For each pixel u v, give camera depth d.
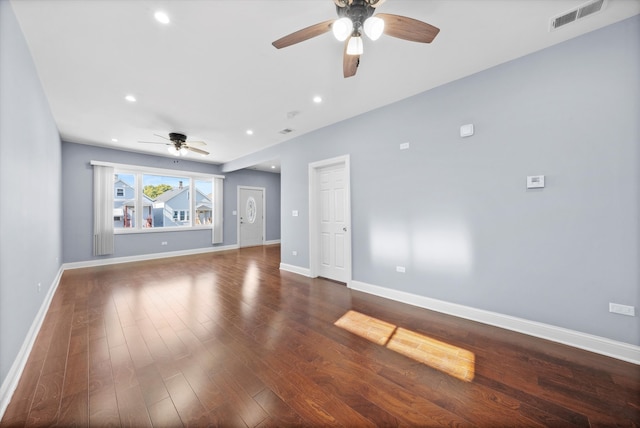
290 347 2.05
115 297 3.25
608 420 1.32
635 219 1.82
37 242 2.44
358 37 1.57
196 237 6.72
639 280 1.80
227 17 1.75
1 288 1.47
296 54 2.19
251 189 7.97
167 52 2.14
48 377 1.67
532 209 2.21
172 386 1.59
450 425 1.30
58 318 2.60
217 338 2.20
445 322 2.50
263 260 5.78
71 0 1.57
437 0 1.65
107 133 4.31
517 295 2.30
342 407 1.42
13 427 1.29
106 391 1.54
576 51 2.01
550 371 1.72
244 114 3.51
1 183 1.49
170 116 3.56
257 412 1.39
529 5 1.69
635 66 1.80
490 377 1.67
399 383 1.62
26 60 1.97
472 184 2.54
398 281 3.12
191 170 6.59
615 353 1.86
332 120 3.78
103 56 2.18
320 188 4.32
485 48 2.14
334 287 3.70
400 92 2.91
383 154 3.26
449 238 2.70
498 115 2.38
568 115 2.04
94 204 5.08
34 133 2.30
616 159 1.87
